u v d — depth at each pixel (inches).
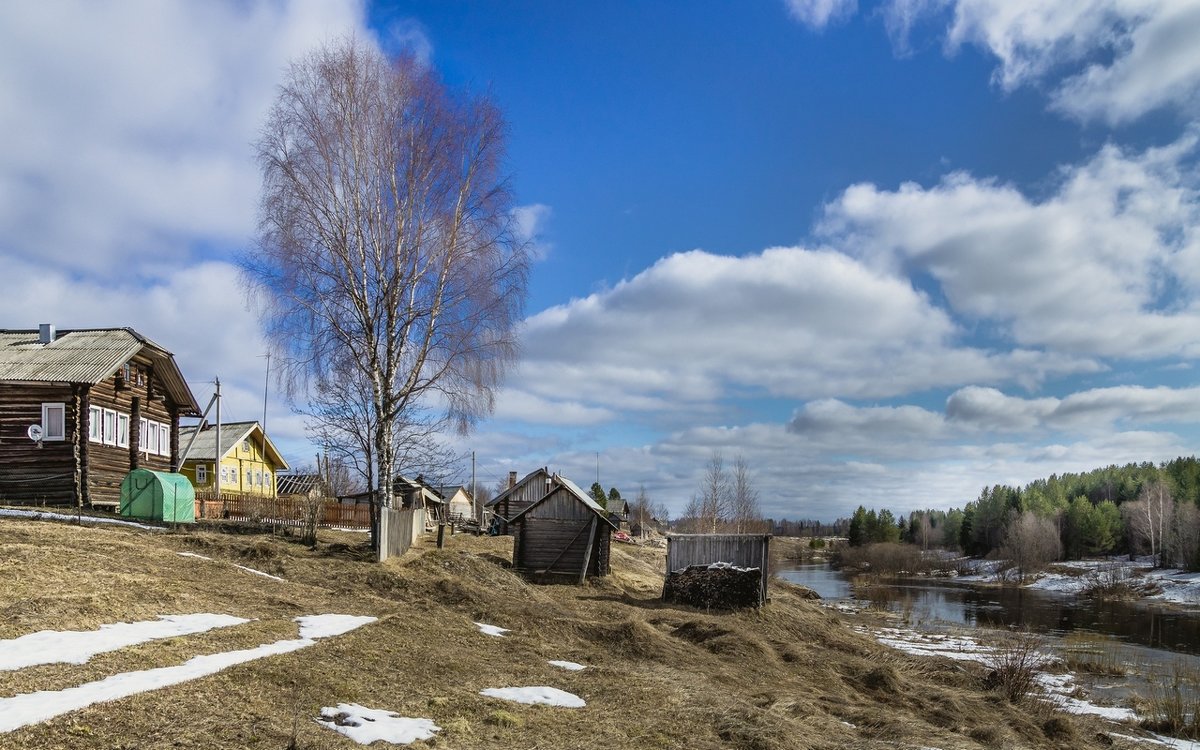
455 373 962.7
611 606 863.7
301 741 299.3
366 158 925.2
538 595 869.8
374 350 932.0
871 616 1523.1
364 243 930.1
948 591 2452.0
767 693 532.4
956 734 508.1
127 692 312.5
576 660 557.0
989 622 1579.7
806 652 734.5
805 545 6087.6
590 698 445.7
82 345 1103.0
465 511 2797.7
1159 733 697.0
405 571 805.2
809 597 1668.3
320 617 537.3
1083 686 908.6
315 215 908.6
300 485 2097.7
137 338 1134.4
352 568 772.6
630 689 472.4
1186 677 980.6
